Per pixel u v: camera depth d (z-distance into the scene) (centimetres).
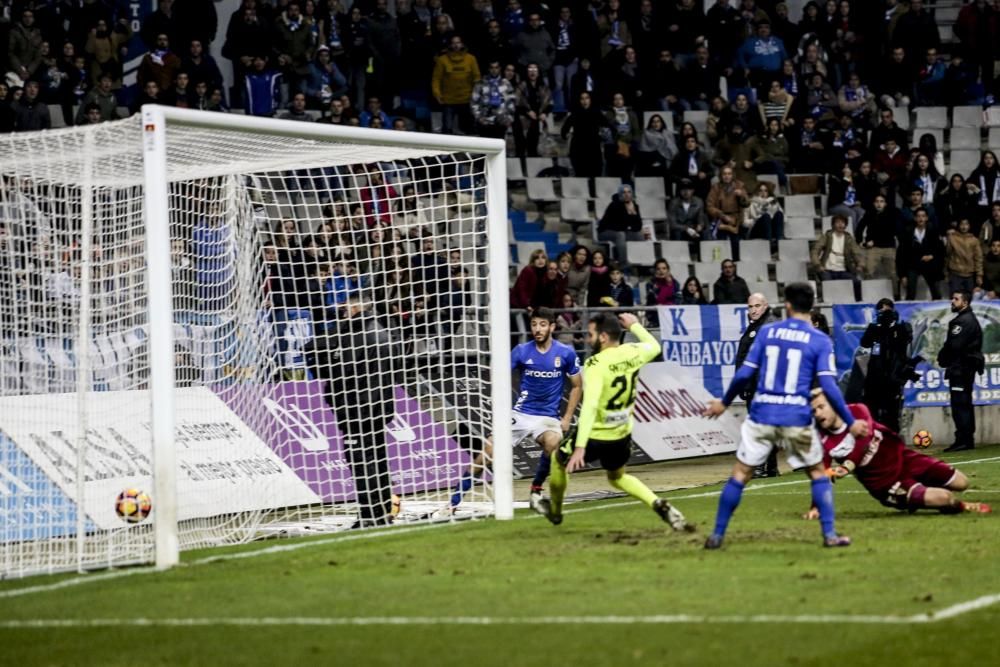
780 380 2525
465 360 3509
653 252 6306
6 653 1798
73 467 3180
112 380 3391
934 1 8244
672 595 2094
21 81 5631
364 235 3719
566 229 6631
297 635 1866
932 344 5672
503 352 3281
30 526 3022
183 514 3338
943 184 6688
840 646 1733
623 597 2086
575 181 6656
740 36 7150
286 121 2872
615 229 6269
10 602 2200
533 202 6619
